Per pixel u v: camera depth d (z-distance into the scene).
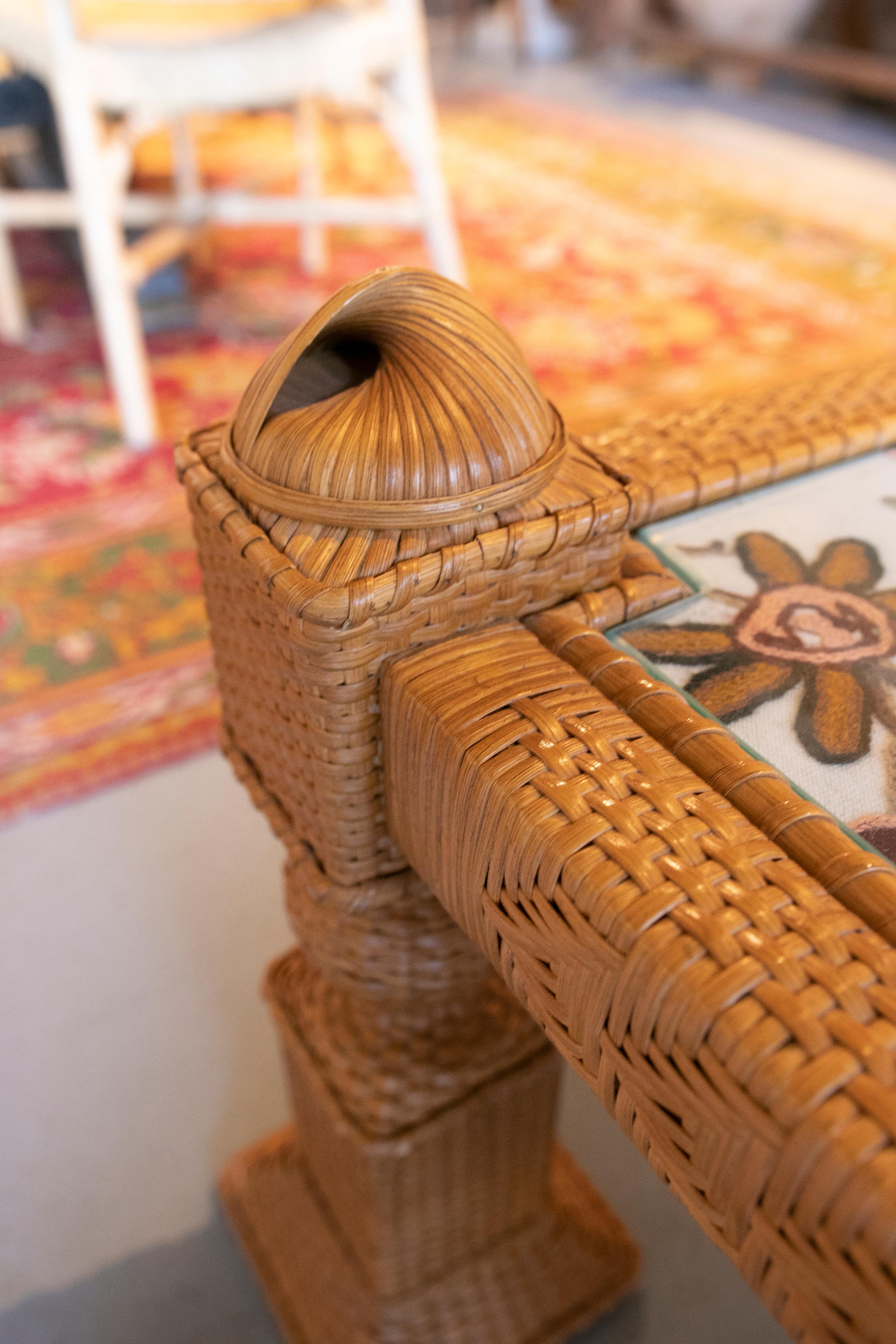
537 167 2.97
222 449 0.44
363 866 0.49
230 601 0.48
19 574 1.47
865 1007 0.29
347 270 2.37
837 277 2.34
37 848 1.13
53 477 1.68
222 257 2.42
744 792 0.37
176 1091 0.93
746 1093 0.28
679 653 0.45
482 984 0.63
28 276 2.37
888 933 0.32
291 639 0.40
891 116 3.35
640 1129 0.33
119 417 1.84
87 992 1.00
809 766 0.40
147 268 1.74
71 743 1.22
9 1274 0.81
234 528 0.41
